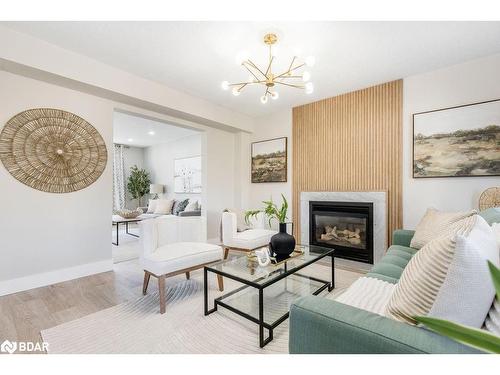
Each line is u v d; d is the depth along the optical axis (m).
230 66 2.81
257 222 3.94
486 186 2.62
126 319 1.92
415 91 3.04
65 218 2.77
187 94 3.64
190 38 2.29
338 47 2.41
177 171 7.24
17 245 2.47
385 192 3.21
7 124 2.41
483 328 0.79
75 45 2.42
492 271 0.54
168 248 2.39
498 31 2.17
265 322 1.73
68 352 1.51
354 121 3.53
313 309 0.92
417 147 3.00
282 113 4.38
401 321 0.90
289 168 4.29
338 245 3.62
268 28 2.12
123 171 7.93
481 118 2.62
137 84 3.05
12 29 2.17
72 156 2.82
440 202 2.88
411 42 2.34
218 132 4.66
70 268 2.80
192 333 1.74
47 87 2.64
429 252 0.90
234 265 2.13
